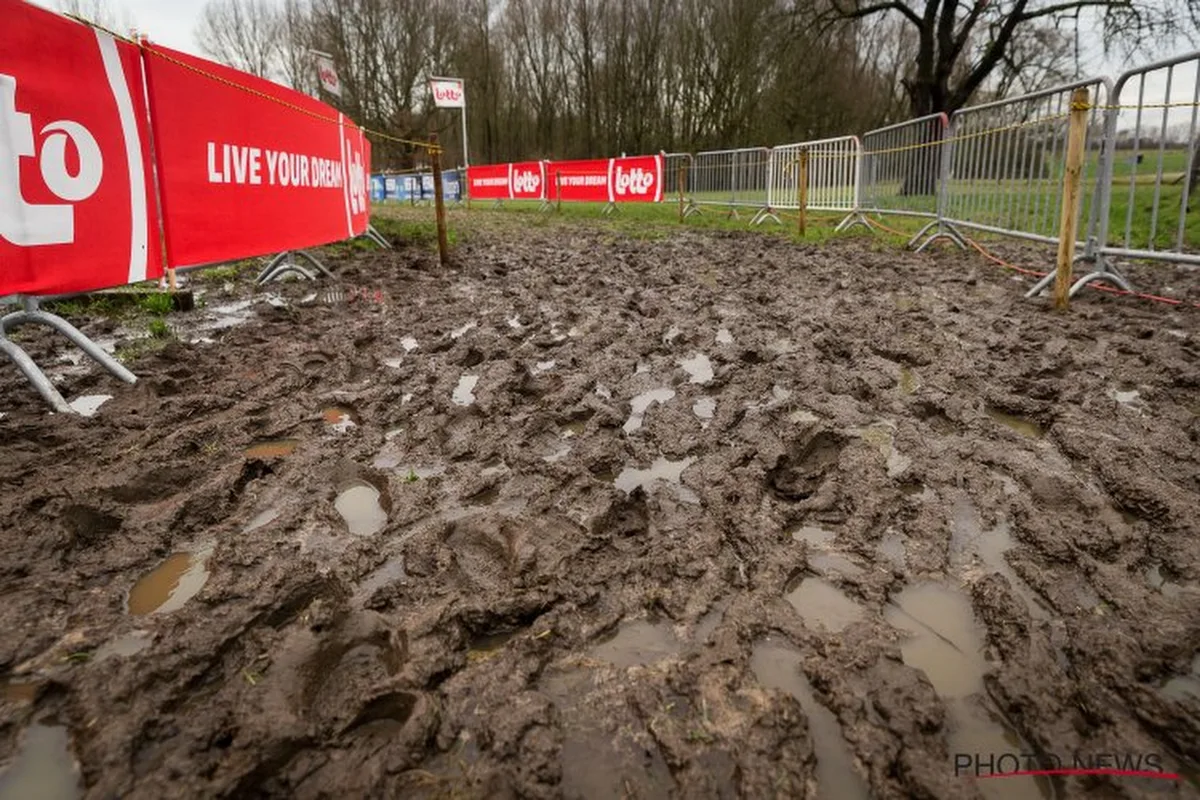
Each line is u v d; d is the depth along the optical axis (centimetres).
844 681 146
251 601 172
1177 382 326
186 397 312
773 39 2669
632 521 212
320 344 411
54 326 319
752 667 152
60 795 123
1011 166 673
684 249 887
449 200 2611
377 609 172
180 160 385
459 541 201
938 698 141
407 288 611
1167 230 888
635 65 3988
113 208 331
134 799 119
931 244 869
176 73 379
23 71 278
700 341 419
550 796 120
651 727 135
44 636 162
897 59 3947
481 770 125
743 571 187
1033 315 467
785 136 3619
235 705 140
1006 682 145
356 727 138
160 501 228
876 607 172
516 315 498
